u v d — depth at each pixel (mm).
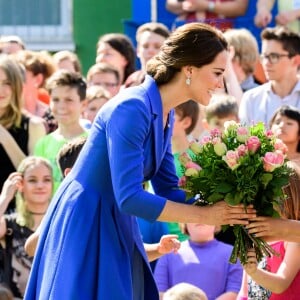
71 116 13125
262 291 9734
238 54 15000
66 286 8922
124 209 8805
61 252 8992
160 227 11633
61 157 11023
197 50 8922
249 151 8984
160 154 9117
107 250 8992
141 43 15383
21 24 20062
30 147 13297
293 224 9180
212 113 12930
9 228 11664
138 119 8805
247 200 8992
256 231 9141
